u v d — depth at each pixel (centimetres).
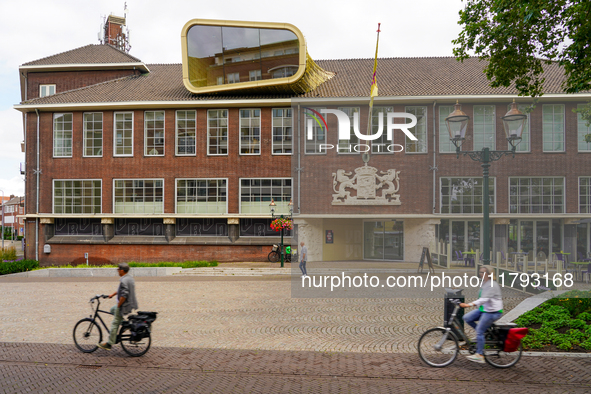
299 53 2366
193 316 1057
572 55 899
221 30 2453
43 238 2566
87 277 2091
